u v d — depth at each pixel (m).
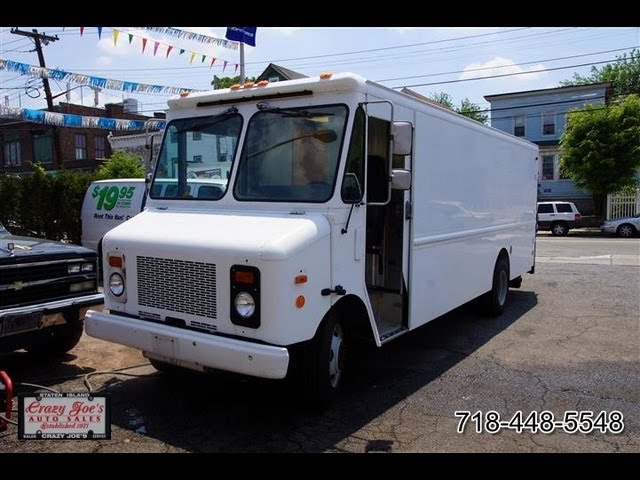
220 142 5.11
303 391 4.57
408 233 5.54
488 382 5.53
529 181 9.68
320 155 4.58
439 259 6.25
